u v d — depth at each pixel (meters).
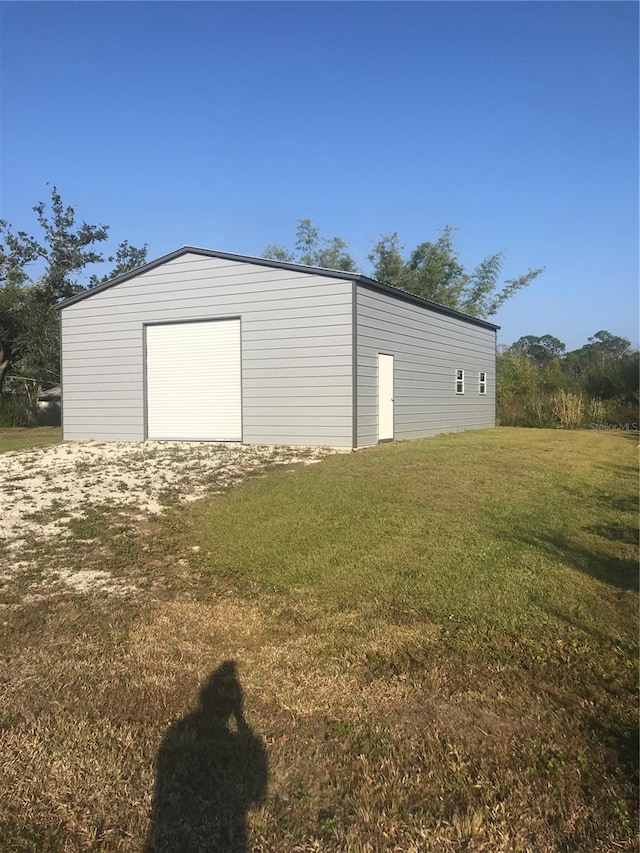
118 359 16.50
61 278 33.62
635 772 2.80
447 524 7.02
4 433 23.89
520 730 3.13
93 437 16.95
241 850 2.41
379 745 3.03
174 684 3.67
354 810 2.61
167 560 6.21
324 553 6.07
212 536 6.91
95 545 6.80
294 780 2.80
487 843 2.42
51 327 30.95
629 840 2.41
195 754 3.00
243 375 14.82
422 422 17.47
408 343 16.47
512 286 37.72
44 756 3.00
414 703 3.40
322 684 3.61
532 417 25.91
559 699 3.43
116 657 4.05
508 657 3.92
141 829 2.53
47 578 5.74
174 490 9.65
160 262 15.76
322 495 8.47
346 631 4.35
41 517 8.05
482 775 2.79
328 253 41.53
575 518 7.64
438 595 4.94
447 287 37.75
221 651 4.11
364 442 14.08
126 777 2.85
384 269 38.56
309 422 14.10
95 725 3.27
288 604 4.91
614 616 4.59
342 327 13.72
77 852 2.41
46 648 4.23
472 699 3.43
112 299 16.53
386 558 5.86
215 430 15.31
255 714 3.33
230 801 2.67
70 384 17.20
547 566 5.64
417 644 4.11
